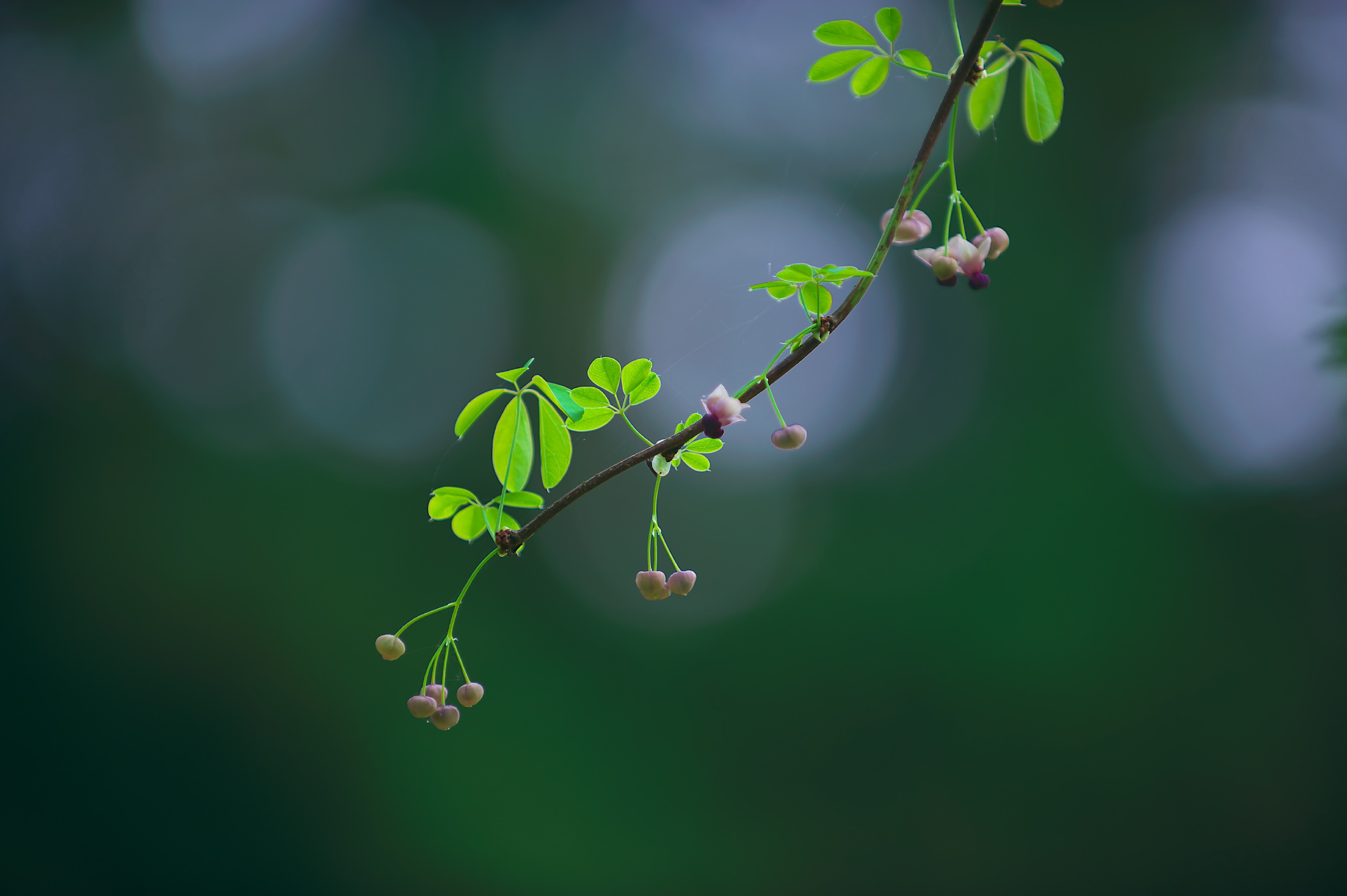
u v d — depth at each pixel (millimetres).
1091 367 7352
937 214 7688
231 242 7742
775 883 6680
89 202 7520
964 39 7438
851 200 7863
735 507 7656
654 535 1281
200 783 6574
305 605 7066
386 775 6734
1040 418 7402
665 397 7238
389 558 7414
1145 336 7262
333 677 6926
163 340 7488
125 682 6719
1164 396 7117
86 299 7406
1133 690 6609
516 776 6848
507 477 1274
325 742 6766
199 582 7000
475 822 6660
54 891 6211
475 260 8125
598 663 7324
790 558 7602
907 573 7410
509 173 8250
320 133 8031
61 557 6879
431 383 7883
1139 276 7355
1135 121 7566
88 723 6570
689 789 6980
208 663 6828
